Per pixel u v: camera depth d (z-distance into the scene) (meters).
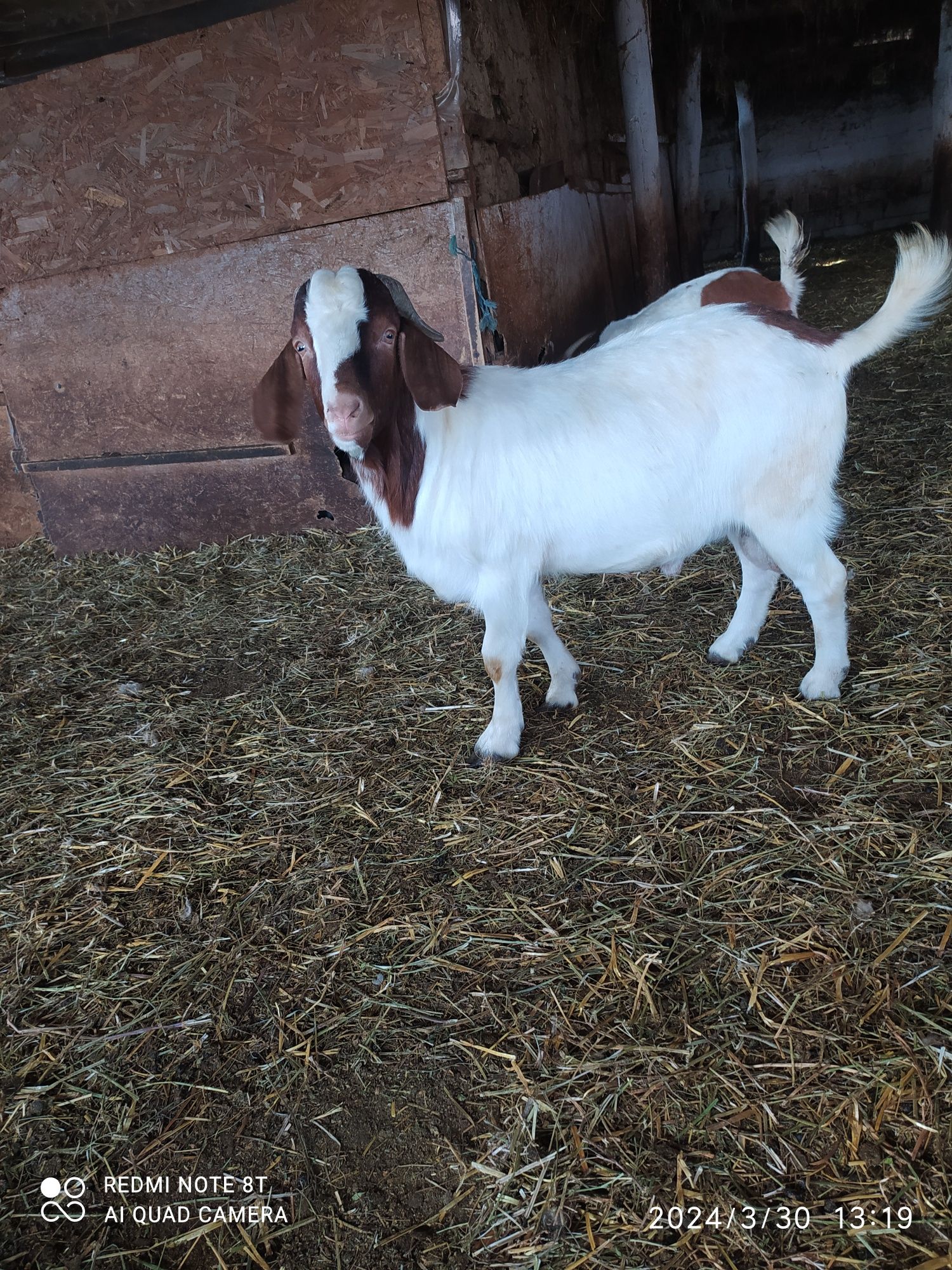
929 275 1.41
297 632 2.18
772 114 6.84
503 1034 1.17
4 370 2.71
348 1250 0.99
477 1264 0.96
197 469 2.68
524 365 2.71
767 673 1.72
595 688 1.78
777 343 1.47
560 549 1.54
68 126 2.39
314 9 2.15
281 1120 1.12
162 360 2.58
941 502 2.19
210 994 1.29
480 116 2.45
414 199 2.27
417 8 2.09
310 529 2.68
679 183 5.45
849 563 2.01
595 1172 1.01
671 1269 0.93
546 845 1.43
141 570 2.70
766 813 1.41
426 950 1.29
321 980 1.28
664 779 1.51
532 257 2.77
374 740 1.73
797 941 1.21
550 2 3.31
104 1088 1.19
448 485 1.46
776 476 1.49
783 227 2.07
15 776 1.78
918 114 6.53
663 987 1.19
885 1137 1.00
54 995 1.31
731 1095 1.06
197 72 2.28
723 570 2.13
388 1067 1.16
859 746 1.50
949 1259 0.90
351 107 2.22
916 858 1.29
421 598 2.23
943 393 2.93
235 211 2.38
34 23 2.33
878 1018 1.10
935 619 1.76
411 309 1.44
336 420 1.25
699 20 5.05
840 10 6.03
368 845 1.49
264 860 1.50
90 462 2.74
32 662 2.24
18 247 2.56
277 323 2.46
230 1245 1.01
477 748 1.64
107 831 1.60
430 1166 1.05
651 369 1.49
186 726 1.87
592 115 3.94
